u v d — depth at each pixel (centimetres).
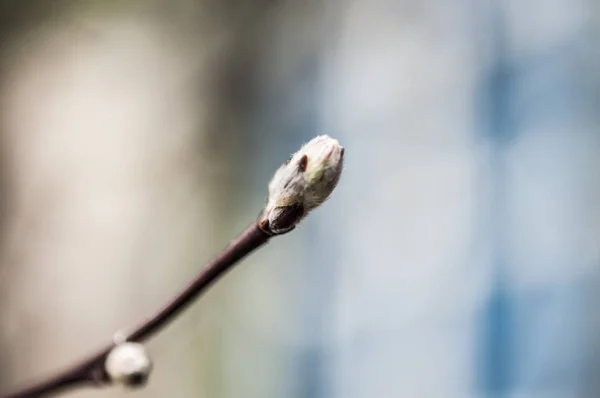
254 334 37
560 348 33
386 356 36
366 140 37
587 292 33
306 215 17
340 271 37
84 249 37
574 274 33
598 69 34
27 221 37
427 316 36
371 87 37
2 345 36
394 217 37
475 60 36
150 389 36
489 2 35
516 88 35
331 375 37
